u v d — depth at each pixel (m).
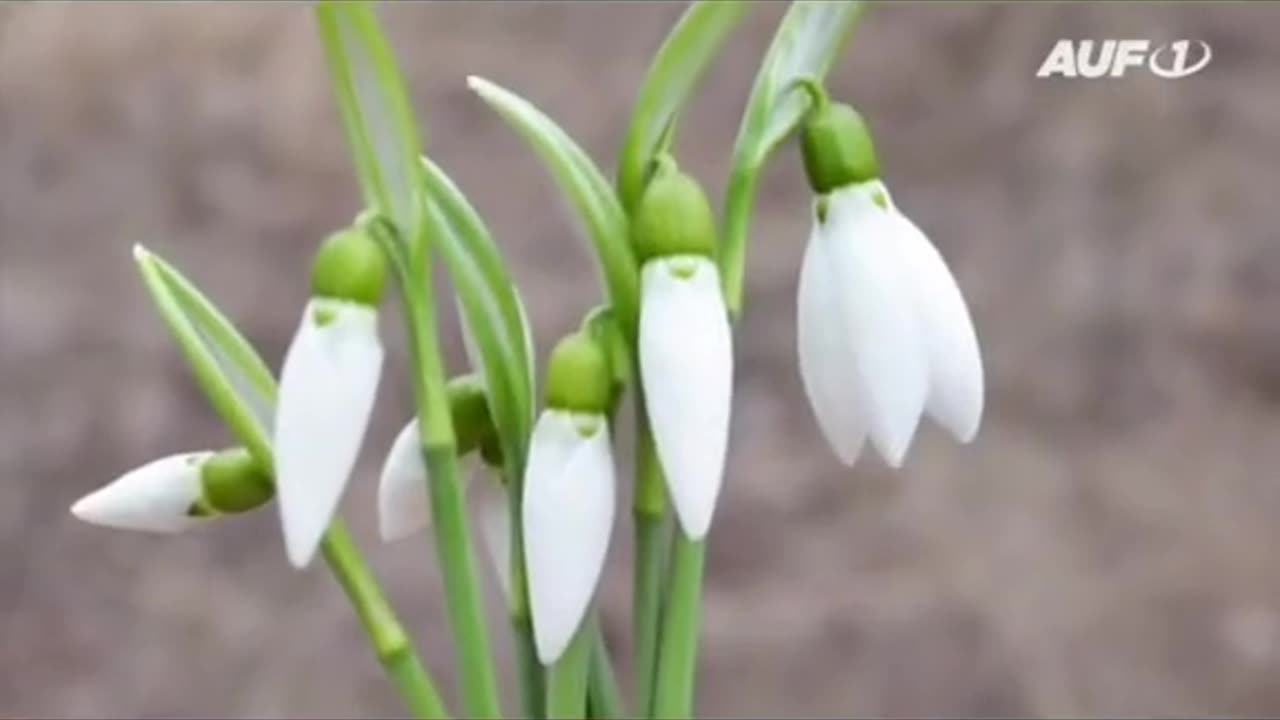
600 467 0.28
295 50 0.56
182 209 0.56
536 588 0.28
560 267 0.54
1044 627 0.53
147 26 0.57
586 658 0.29
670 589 0.29
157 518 0.30
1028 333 0.54
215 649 0.53
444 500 0.29
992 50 0.55
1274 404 0.53
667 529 0.30
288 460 0.28
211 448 0.54
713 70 0.55
